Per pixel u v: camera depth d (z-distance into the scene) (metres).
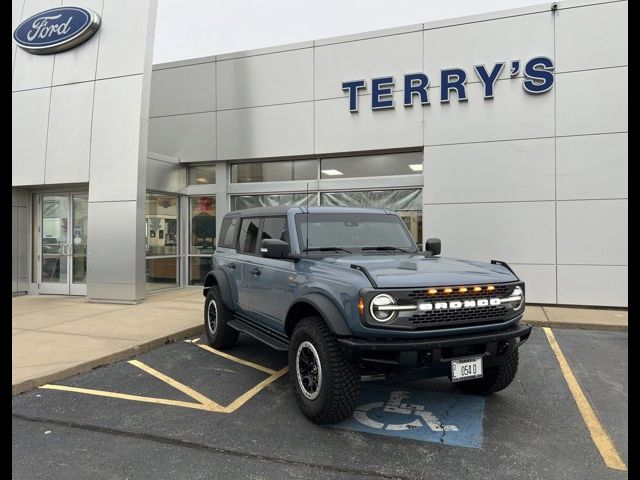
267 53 11.64
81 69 10.45
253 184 12.07
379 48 10.67
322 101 11.15
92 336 6.89
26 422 4.06
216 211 12.33
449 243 10.11
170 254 12.49
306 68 11.29
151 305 9.77
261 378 5.27
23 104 10.90
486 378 4.53
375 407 4.38
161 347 6.71
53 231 11.59
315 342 3.89
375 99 10.64
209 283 6.92
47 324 7.80
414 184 10.61
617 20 9.16
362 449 3.54
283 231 5.12
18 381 4.83
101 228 10.09
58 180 10.52
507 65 9.76
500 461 3.36
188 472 3.21
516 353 4.42
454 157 10.11
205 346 6.76
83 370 5.48
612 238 9.20
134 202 9.88
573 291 9.40
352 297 3.66
